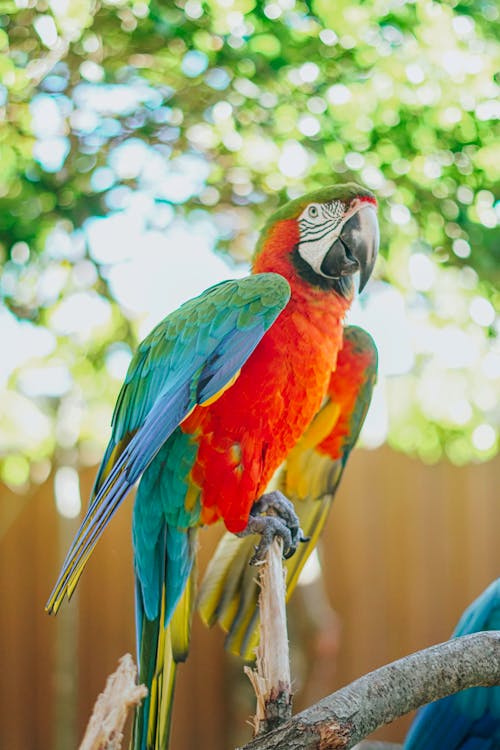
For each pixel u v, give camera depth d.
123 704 2.21
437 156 5.41
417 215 5.47
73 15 4.98
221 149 5.57
